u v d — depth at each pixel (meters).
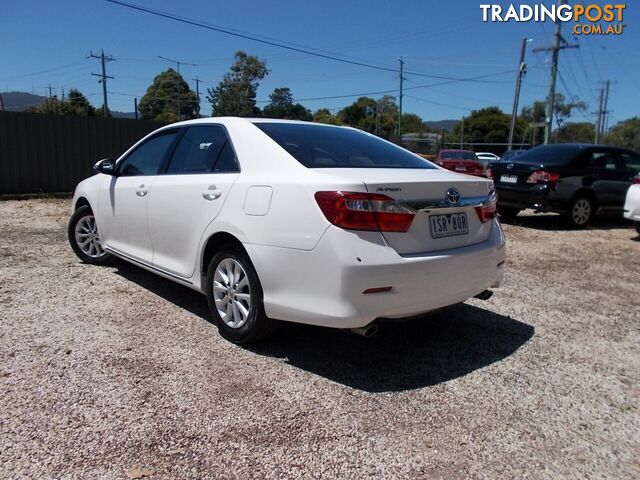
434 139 47.31
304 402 2.82
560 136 81.88
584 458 2.43
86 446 2.36
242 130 3.67
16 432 2.44
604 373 3.33
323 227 2.86
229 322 3.55
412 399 2.91
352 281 2.79
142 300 4.40
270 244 3.10
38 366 3.10
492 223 3.58
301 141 3.57
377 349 3.57
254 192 3.27
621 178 9.38
